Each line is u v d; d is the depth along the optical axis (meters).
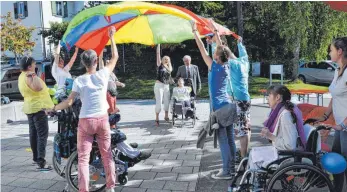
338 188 3.76
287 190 3.54
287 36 15.91
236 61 4.88
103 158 3.91
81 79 3.71
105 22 5.20
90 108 3.71
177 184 4.56
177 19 6.00
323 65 17.81
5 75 15.25
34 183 4.70
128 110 11.38
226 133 4.66
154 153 6.00
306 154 3.55
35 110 5.02
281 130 3.61
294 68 16.97
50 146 6.59
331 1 5.22
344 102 3.50
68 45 5.48
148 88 17.08
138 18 5.86
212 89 4.53
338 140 3.71
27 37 19.19
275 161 3.56
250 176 3.75
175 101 8.17
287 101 3.69
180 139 6.99
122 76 21.58
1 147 6.67
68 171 4.11
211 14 19.00
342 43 3.41
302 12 15.17
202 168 5.18
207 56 4.55
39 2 27.41
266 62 21.58
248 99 4.96
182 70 8.53
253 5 19.59
